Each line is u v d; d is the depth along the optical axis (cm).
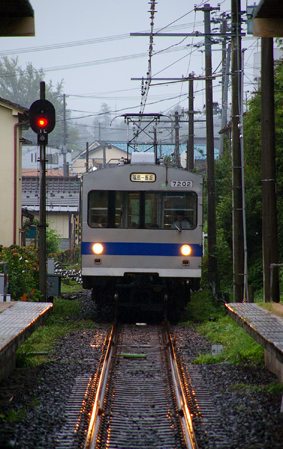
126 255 4944
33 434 2125
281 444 2045
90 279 5034
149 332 4472
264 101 3684
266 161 3681
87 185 4975
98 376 3000
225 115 10488
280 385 2678
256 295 6297
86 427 2236
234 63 5138
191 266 4925
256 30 2722
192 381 2970
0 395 2591
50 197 15362
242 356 3369
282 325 2905
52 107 4628
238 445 2047
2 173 7312
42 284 4941
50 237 12475
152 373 3164
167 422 2344
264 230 3700
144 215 4953
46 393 2689
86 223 4959
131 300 5075
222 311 5481
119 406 2561
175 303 5316
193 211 4962
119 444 2094
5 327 2745
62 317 5159
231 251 7075
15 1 2342
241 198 5184
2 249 5675
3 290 3878
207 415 2400
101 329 4588
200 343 4000
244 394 2662
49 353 3634
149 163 5259
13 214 7319
